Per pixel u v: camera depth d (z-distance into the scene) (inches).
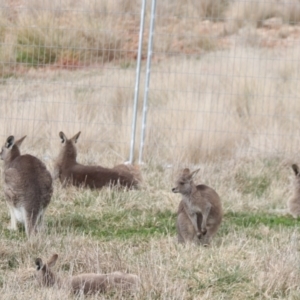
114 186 1455.5
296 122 1860.2
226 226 1317.7
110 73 2181.3
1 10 2269.9
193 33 2588.6
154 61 2399.1
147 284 1005.8
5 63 2082.9
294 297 1009.5
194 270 1090.1
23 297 971.9
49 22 2285.9
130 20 2522.1
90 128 1739.7
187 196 1203.2
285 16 2701.8
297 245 1203.2
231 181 1534.2
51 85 2076.8
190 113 1813.5
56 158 1525.6
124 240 1229.7
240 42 2536.9
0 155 1302.9
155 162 1625.2
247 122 1859.0
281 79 2155.5
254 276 1060.5
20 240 1207.6
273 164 1641.2
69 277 1023.0
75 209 1363.2
